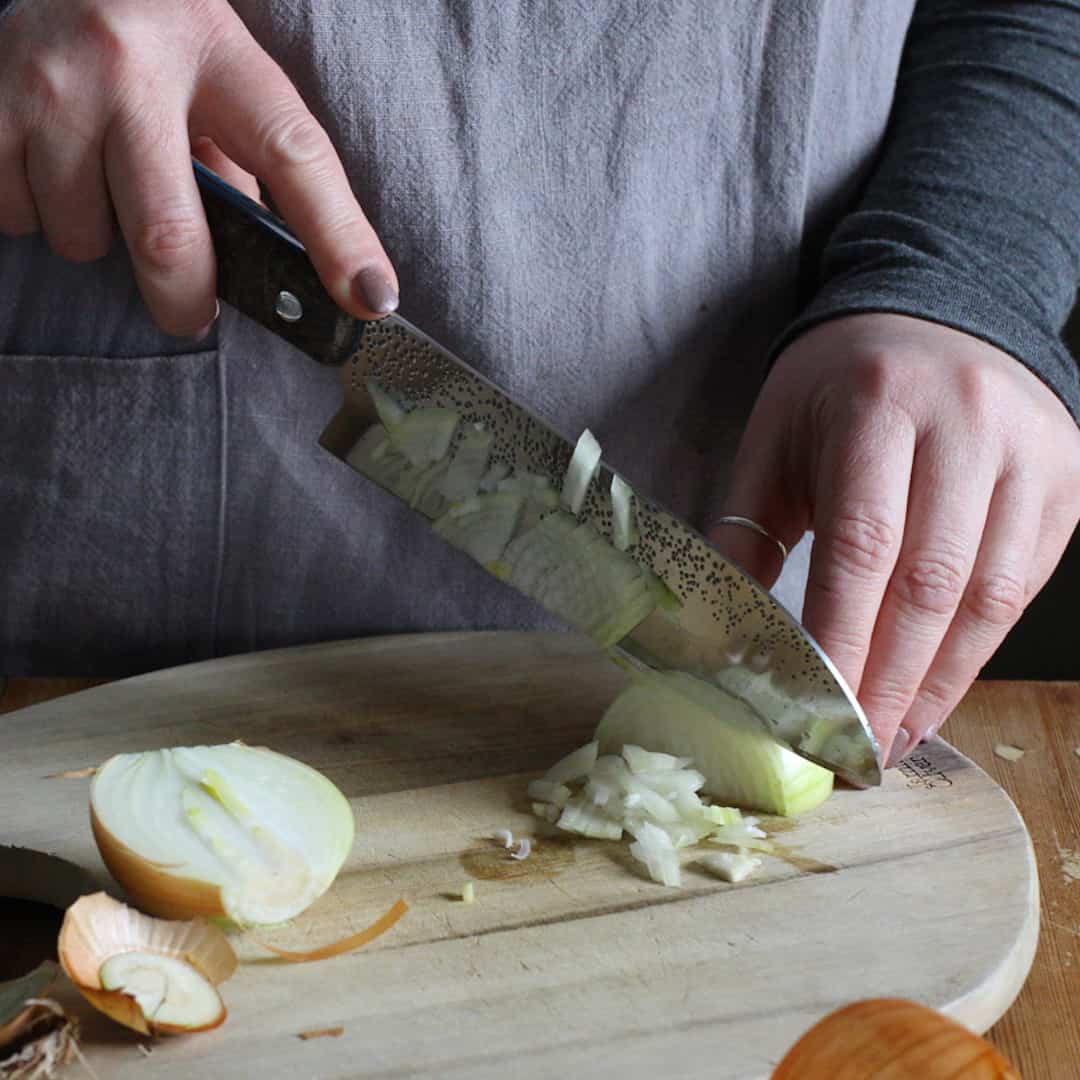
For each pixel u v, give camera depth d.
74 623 0.86
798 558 0.87
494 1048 0.60
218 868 0.64
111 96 0.67
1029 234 0.78
